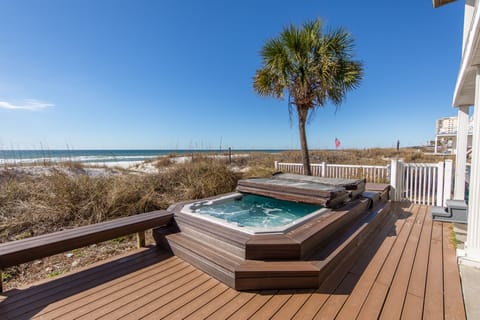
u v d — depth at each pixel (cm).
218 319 148
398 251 259
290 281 182
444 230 329
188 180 578
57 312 158
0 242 290
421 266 223
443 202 462
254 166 952
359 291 180
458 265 224
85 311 159
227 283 189
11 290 187
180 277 206
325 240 237
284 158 1184
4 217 342
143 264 232
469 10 279
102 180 470
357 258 242
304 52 496
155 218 275
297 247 196
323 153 1431
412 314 151
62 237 210
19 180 485
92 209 379
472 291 179
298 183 400
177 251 247
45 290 186
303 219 256
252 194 418
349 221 297
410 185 507
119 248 286
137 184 500
